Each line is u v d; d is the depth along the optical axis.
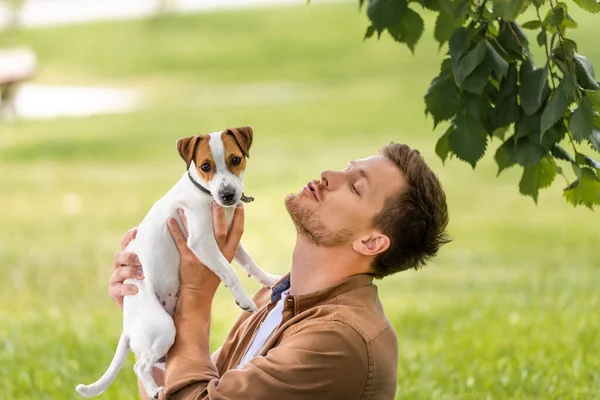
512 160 3.78
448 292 9.62
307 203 3.50
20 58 28.53
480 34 3.74
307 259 3.53
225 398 3.21
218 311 8.70
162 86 31.16
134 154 20.23
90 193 16.45
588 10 3.70
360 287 3.45
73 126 24.16
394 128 21.95
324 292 3.42
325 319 3.29
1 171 18.88
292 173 17.19
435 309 8.59
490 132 3.80
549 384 5.90
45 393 5.94
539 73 3.68
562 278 9.90
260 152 19.75
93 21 43.81
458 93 3.72
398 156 3.55
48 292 10.09
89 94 30.02
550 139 3.71
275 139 21.42
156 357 3.54
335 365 3.21
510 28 3.79
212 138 3.67
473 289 9.61
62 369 6.33
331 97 27.02
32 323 8.04
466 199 15.32
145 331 3.55
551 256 11.39
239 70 33.28
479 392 5.87
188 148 3.70
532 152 3.73
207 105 26.92
